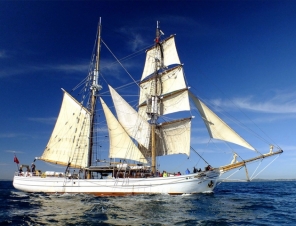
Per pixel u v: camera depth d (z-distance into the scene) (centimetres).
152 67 4666
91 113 4038
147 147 4075
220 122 3475
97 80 4209
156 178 3247
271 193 4025
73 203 2573
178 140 3931
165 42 4553
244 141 3344
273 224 1730
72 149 4012
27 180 3853
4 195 3350
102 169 3666
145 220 1777
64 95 4306
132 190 3262
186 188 3238
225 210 2205
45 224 1661
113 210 2144
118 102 4334
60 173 3744
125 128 4234
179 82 4181
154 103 4244
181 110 4059
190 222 1738
